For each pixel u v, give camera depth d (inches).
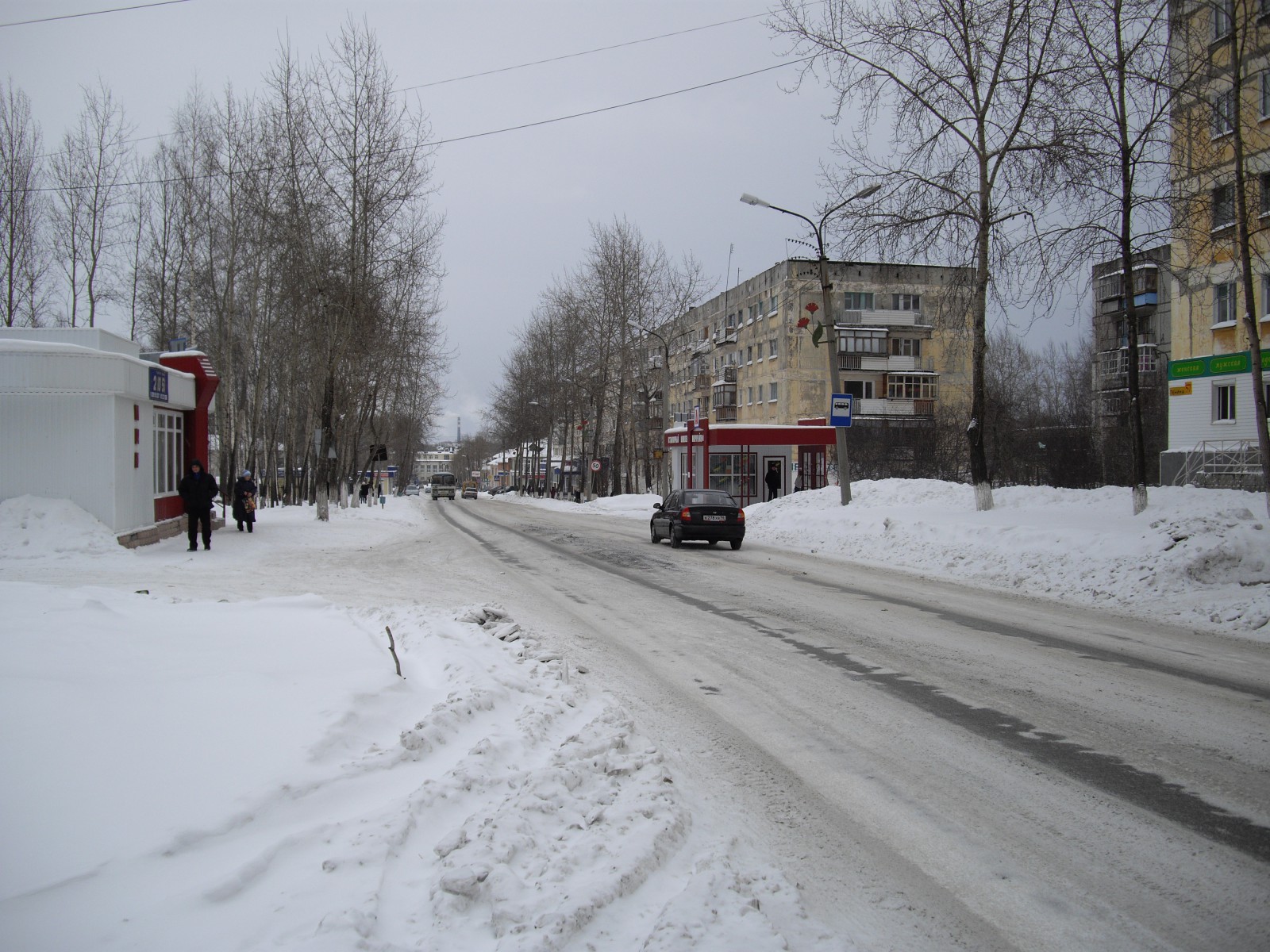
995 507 790.5
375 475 2475.4
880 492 964.6
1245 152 651.5
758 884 129.8
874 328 2012.8
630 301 1888.5
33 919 105.2
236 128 1280.8
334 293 1103.0
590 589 503.8
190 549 707.4
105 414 663.8
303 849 128.1
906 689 264.5
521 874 126.0
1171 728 221.9
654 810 153.0
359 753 171.8
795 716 233.3
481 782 159.5
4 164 1162.6
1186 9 621.0
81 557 605.6
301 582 530.6
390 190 1113.4
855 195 746.8
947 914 125.6
